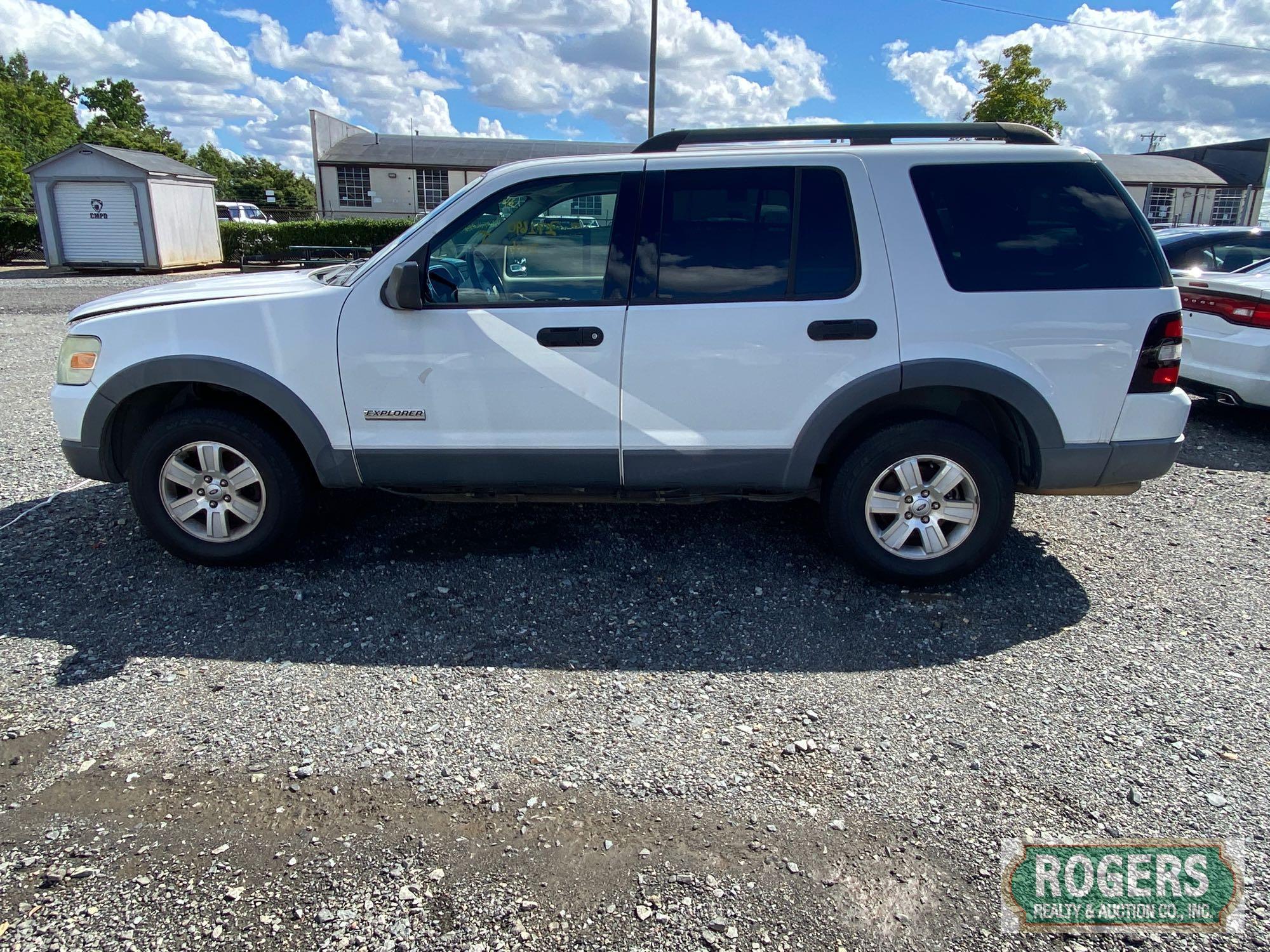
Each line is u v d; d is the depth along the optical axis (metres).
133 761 2.61
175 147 76.06
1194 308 6.62
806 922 2.04
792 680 3.12
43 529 4.39
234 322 3.66
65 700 2.92
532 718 2.87
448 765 2.61
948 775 2.58
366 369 3.64
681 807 2.44
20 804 2.41
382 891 2.12
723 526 4.54
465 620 3.53
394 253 3.63
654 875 2.18
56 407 3.82
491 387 3.63
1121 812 2.42
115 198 21.48
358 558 4.11
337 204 39.34
